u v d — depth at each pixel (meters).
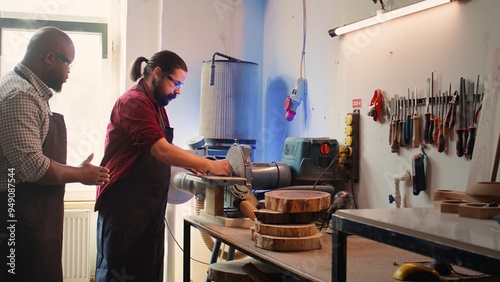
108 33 3.74
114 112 2.51
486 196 1.43
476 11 1.96
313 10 3.06
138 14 3.49
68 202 3.58
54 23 3.62
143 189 2.48
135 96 2.44
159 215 2.55
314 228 1.91
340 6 2.79
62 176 2.19
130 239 2.46
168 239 3.38
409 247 1.17
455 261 1.05
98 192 2.52
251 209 2.20
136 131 2.36
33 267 2.23
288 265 1.62
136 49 3.49
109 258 2.47
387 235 1.23
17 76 2.20
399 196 2.29
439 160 2.12
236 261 2.26
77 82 3.70
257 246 1.88
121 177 2.45
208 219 2.43
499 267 0.96
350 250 1.85
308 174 2.60
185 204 3.40
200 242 3.16
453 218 1.31
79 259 3.46
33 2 3.57
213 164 2.37
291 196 1.96
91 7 3.72
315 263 1.65
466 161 1.99
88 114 3.73
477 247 1.00
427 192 2.18
